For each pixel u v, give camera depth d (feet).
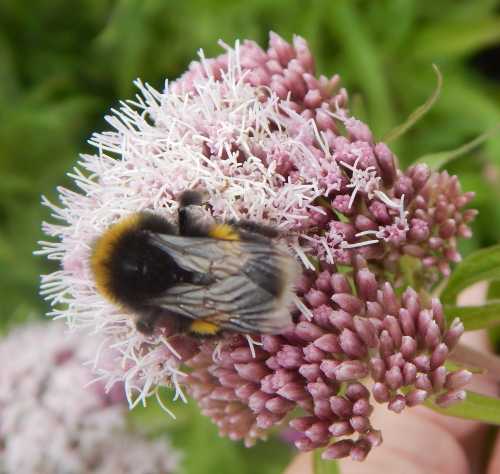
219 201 0.21
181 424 0.38
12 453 0.35
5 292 0.43
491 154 0.38
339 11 0.41
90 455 0.36
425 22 0.43
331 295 0.22
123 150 0.22
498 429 0.30
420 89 0.42
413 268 0.24
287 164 0.21
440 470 0.29
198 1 0.41
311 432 0.21
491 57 0.44
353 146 0.22
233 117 0.22
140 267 0.20
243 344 0.22
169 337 0.22
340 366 0.21
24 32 0.47
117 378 0.22
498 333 0.30
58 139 0.44
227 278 0.19
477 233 0.37
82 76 0.46
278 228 0.20
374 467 0.28
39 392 0.36
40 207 0.43
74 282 0.22
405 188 0.22
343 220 0.22
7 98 0.46
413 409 0.30
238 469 0.38
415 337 0.21
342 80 0.42
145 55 0.43
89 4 0.47
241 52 0.25
